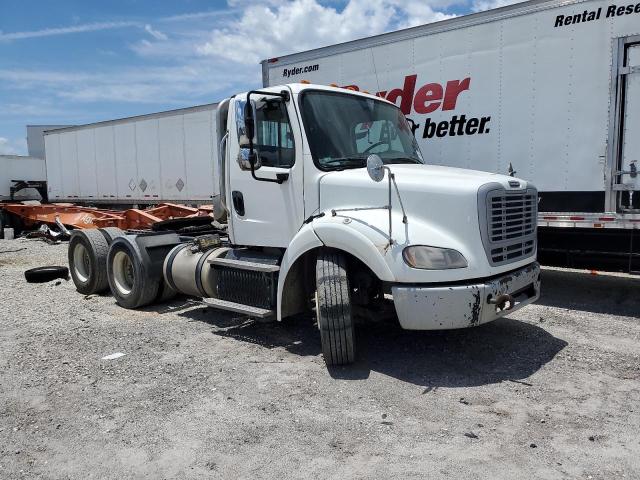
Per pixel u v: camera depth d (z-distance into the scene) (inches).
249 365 193.2
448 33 295.6
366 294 193.6
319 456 129.5
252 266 211.8
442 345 211.3
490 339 218.2
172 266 263.9
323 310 181.5
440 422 146.2
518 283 184.9
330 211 195.3
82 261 327.6
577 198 261.9
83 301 304.2
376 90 325.7
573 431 139.9
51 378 182.1
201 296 253.4
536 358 196.1
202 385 174.9
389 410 154.3
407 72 312.5
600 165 254.1
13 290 339.6
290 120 205.9
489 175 194.5
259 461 127.9
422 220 176.4
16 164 936.3
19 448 136.3
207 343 220.4
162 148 689.0
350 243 178.7
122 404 161.2
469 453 129.4
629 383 171.8
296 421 148.3
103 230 325.4
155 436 141.3
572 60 257.3
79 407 159.5
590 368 185.5
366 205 187.5
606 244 262.5
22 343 221.6
